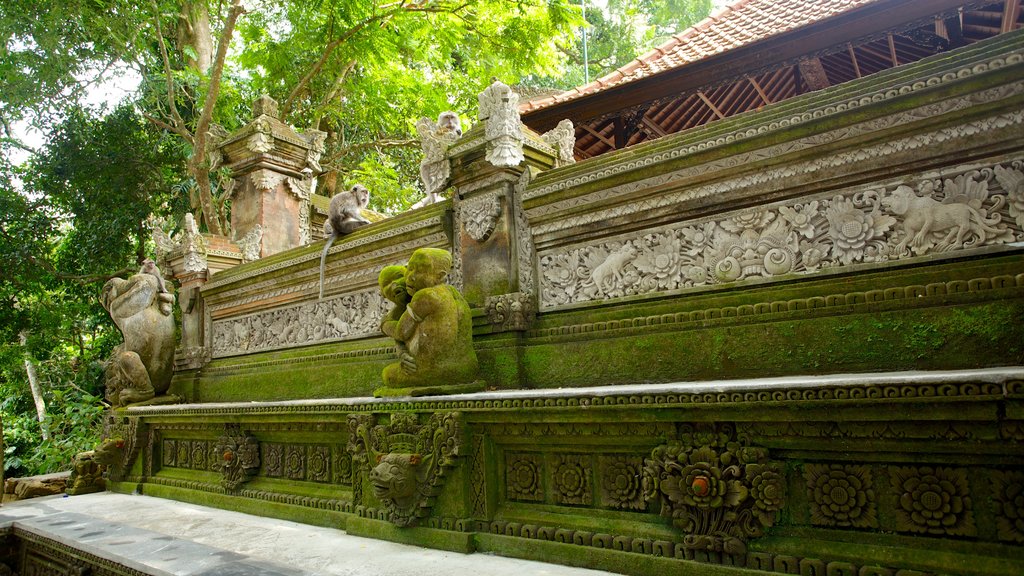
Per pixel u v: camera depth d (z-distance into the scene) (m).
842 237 3.35
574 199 4.37
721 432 2.77
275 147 8.59
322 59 12.16
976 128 3.00
